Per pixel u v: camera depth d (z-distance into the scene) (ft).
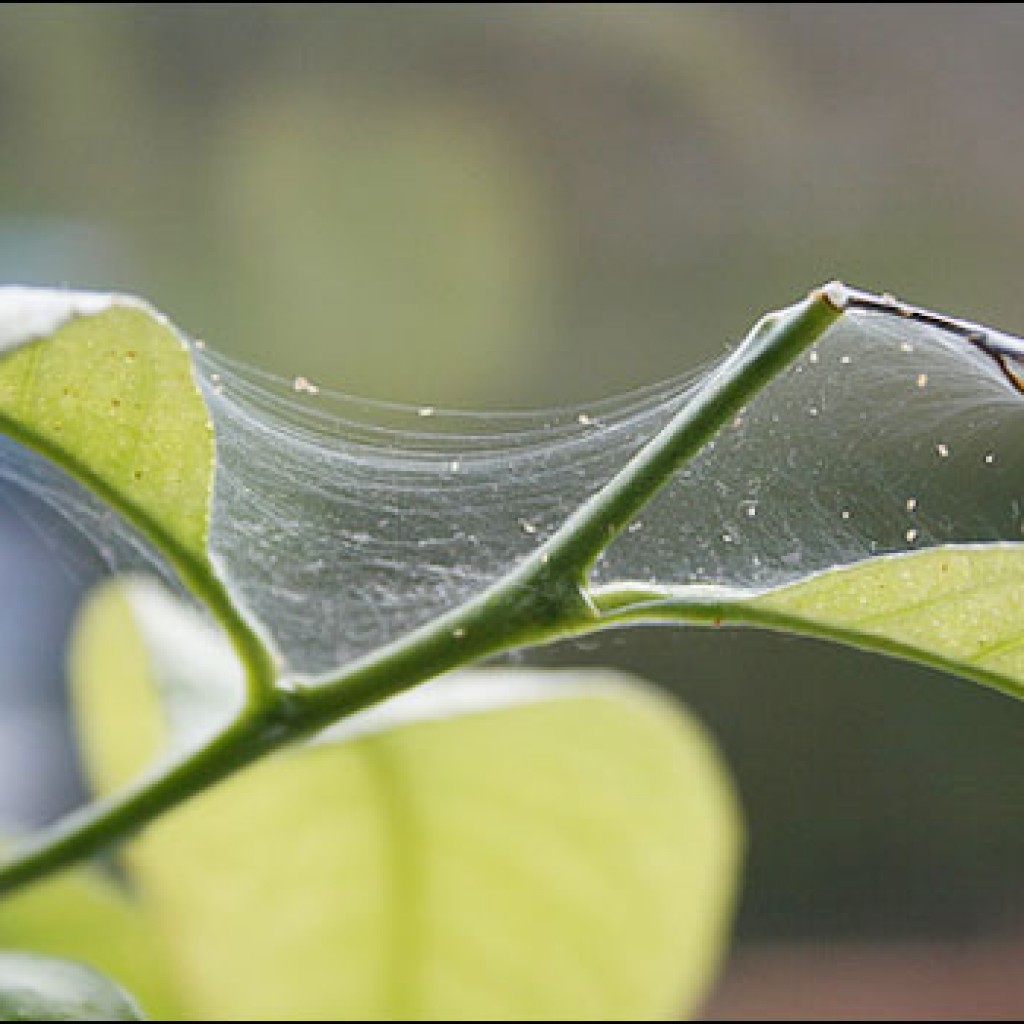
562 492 1.07
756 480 1.04
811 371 1.04
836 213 2.23
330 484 1.07
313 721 0.96
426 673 0.95
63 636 1.57
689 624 0.95
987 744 2.12
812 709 2.15
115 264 2.27
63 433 0.94
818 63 2.28
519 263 2.33
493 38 2.35
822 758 2.14
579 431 1.08
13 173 2.25
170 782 0.96
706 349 2.26
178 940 1.07
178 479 0.95
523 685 1.05
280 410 1.09
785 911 2.14
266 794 1.05
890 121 2.25
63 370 0.94
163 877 1.06
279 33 2.35
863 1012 2.00
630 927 1.06
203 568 0.95
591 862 1.06
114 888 1.07
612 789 1.05
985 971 2.07
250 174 2.33
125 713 1.08
